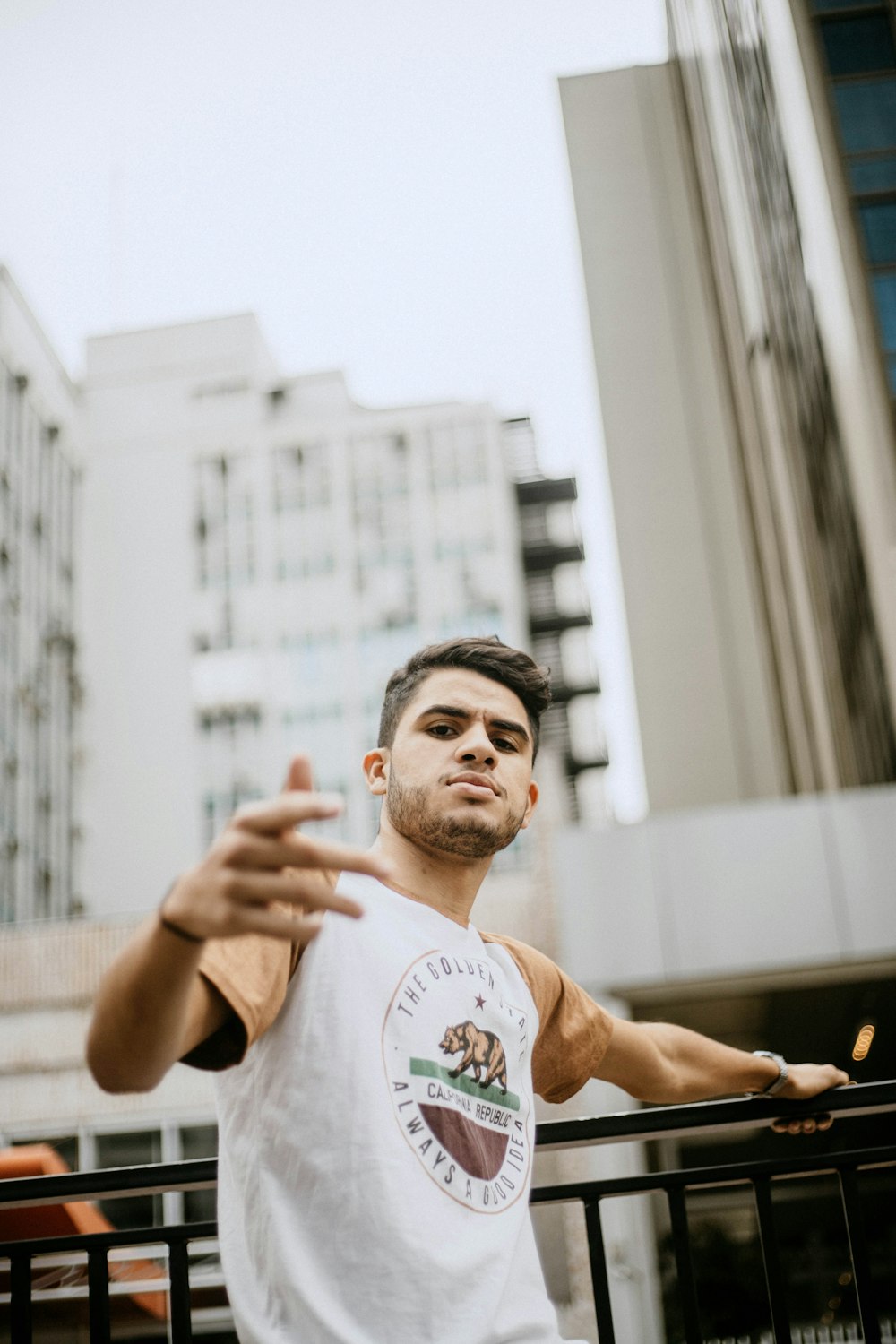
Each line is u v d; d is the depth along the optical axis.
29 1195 1.73
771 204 18.67
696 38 25.72
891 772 15.57
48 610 53.06
